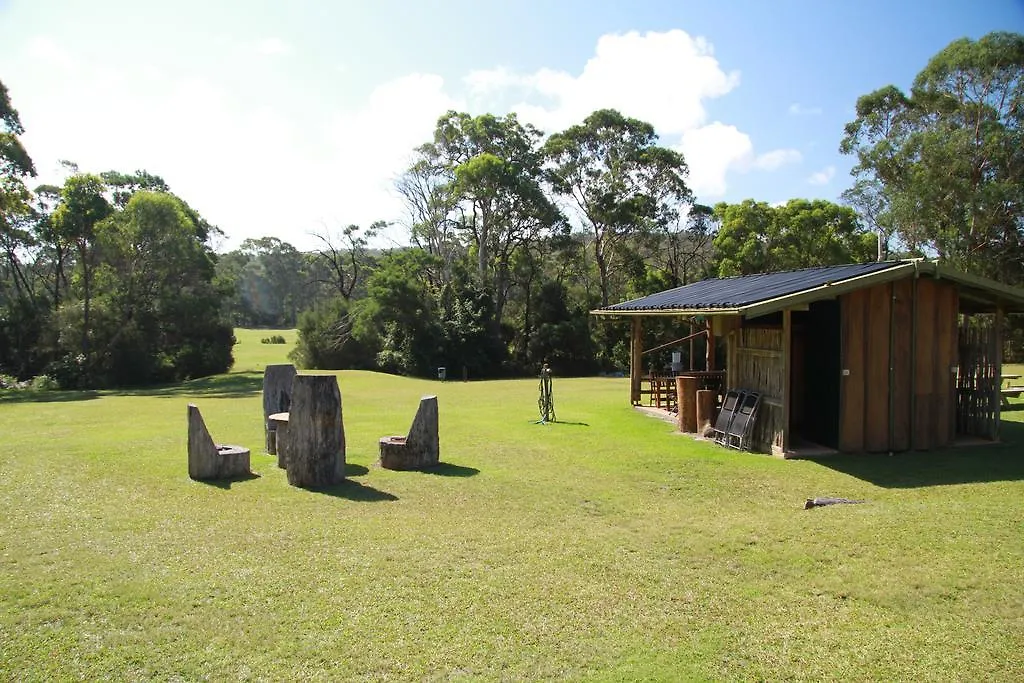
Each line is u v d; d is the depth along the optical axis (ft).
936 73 91.25
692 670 11.51
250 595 14.28
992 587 14.73
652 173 123.65
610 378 96.73
